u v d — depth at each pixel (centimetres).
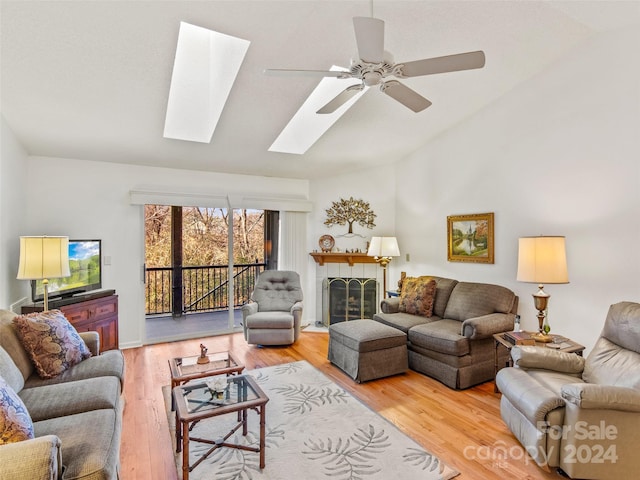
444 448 227
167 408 280
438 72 209
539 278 276
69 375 230
